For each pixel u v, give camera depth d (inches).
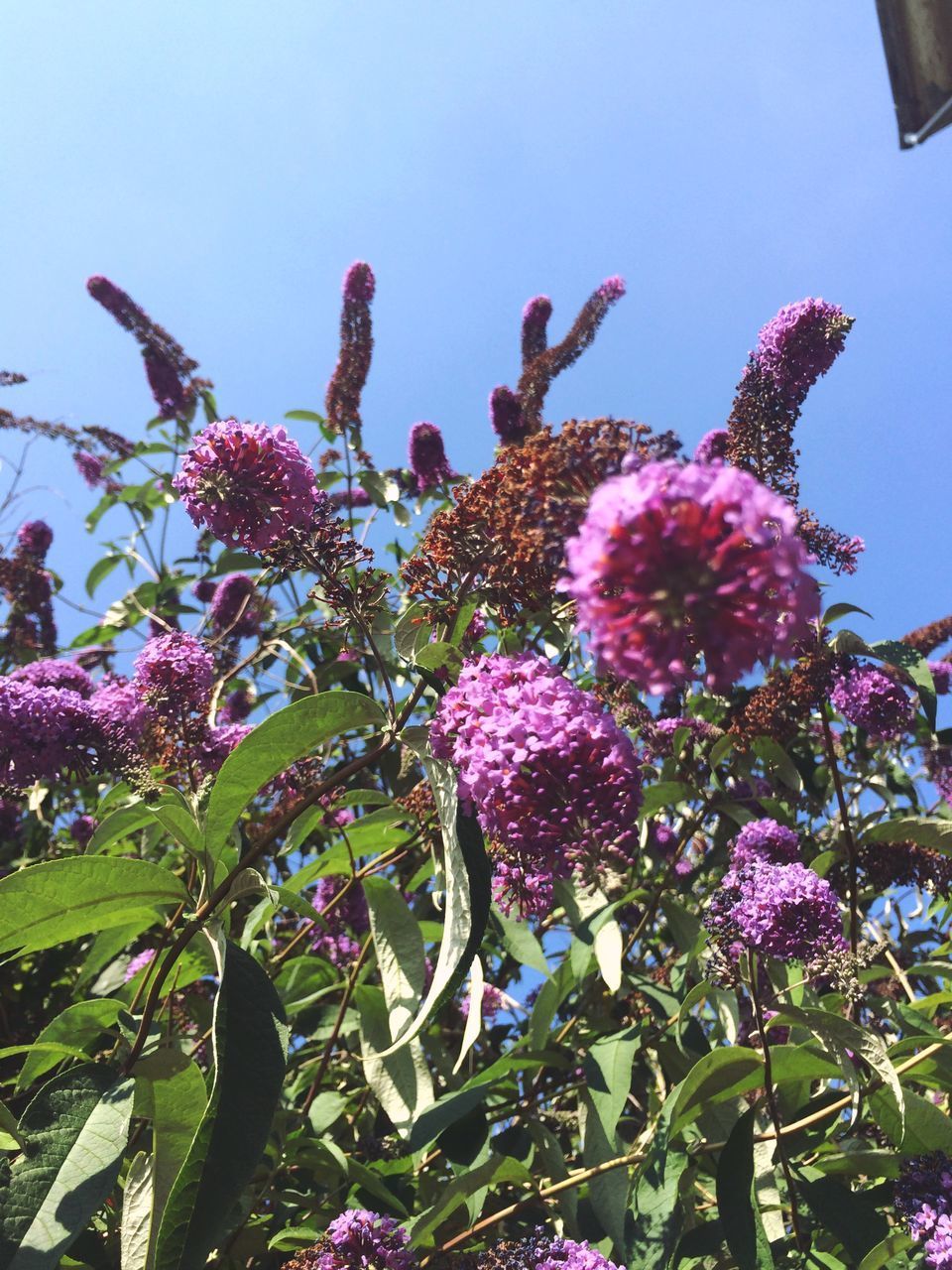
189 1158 12.4
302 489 16.9
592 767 12.9
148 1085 14.7
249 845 22.1
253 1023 13.6
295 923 28.7
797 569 8.9
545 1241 15.6
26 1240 12.5
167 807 16.0
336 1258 15.8
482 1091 19.3
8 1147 13.6
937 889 23.0
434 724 14.6
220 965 14.3
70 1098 14.0
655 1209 17.8
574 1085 22.1
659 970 27.1
